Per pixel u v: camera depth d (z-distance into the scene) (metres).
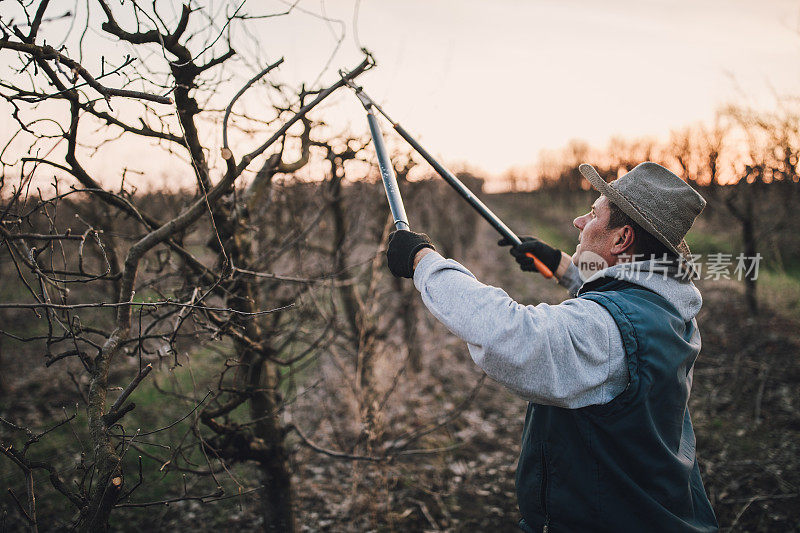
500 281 10.29
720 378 5.16
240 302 2.14
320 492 3.36
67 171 1.53
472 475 3.75
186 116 1.77
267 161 2.16
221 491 1.56
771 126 6.29
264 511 2.37
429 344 5.89
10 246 1.29
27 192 1.40
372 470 3.53
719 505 3.23
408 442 3.08
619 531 1.18
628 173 1.39
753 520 3.08
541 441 1.29
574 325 1.12
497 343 1.06
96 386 1.37
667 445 1.20
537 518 1.31
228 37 1.65
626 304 1.20
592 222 1.40
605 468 1.18
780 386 4.86
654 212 1.29
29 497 1.22
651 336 1.16
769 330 6.25
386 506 3.24
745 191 6.74
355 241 3.56
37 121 1.39
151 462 3.76
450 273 1.18
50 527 2.99
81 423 4.36
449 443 4.16
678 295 1.30
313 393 4.16
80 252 1.33
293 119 1.67
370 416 3.24
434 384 5.18
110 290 3.70
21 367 5.80
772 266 7.61
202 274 1.89
